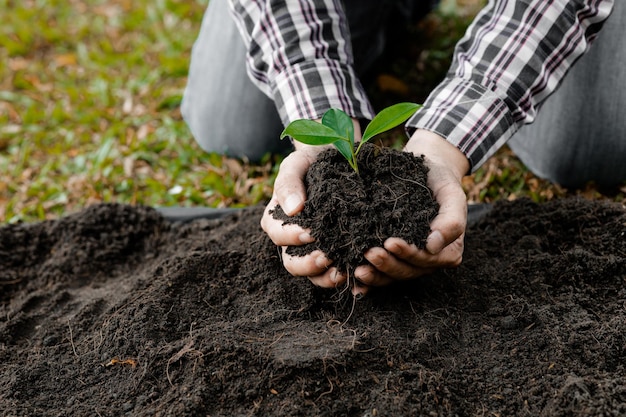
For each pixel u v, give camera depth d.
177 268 1.17
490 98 1.10
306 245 1.04
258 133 1.47
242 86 1.43
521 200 1.26
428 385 1.01
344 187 1.04
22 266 1.29
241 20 1.21
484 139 1.10
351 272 1.03
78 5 2.29
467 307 1.11
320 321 1.09
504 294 1.12
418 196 1.03
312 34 1.16
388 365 1.03
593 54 1.26
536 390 1.01
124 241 1.30
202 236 1.29
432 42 1.81
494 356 1.05
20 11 2.22
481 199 1.39
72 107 1.78
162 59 1.86
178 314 1.12
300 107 1.14
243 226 1.26
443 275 1.14
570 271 1.14
